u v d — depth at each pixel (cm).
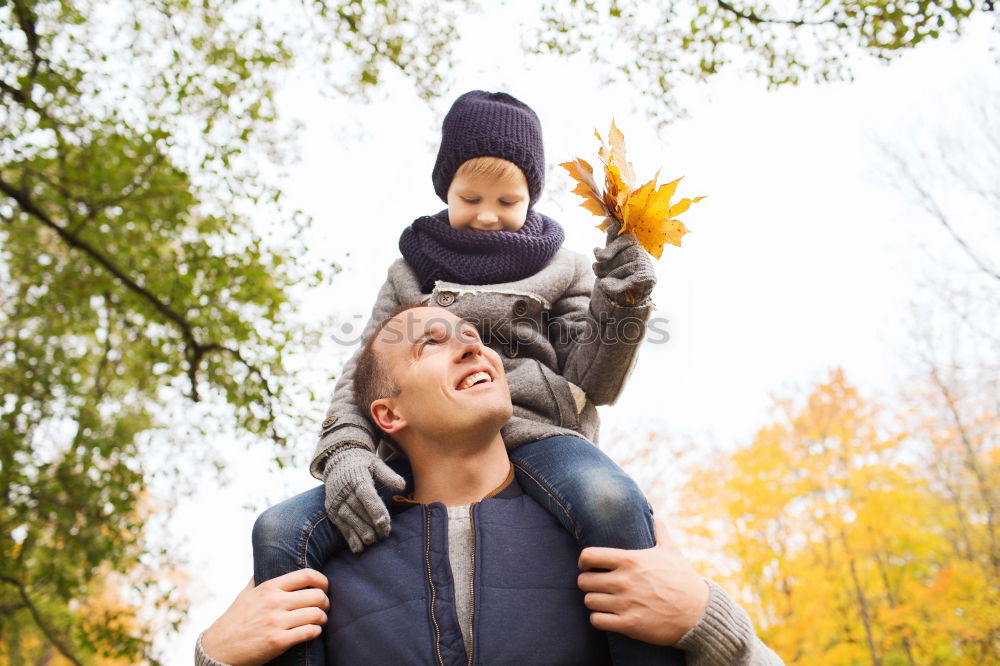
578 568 131
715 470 1411
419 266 188
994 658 1098
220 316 627
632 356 161
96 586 842
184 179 607
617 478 136
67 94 588
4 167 589
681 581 123
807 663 1203
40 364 713
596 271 155
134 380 760
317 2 607
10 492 673
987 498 1255
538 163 190
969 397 1303
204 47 618
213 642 124
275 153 658
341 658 127
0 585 707
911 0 478
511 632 123
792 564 1285
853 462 1304
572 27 568
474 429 141
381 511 133
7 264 680
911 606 1153
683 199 151
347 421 154
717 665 122
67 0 581
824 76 536
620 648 124
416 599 128
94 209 604
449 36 627
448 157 188
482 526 135
